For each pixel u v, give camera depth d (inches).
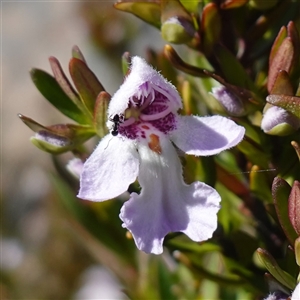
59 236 8.2
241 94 3.3
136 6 3.6
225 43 3.7
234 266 3.6
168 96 3.3
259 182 3.4
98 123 3.3
